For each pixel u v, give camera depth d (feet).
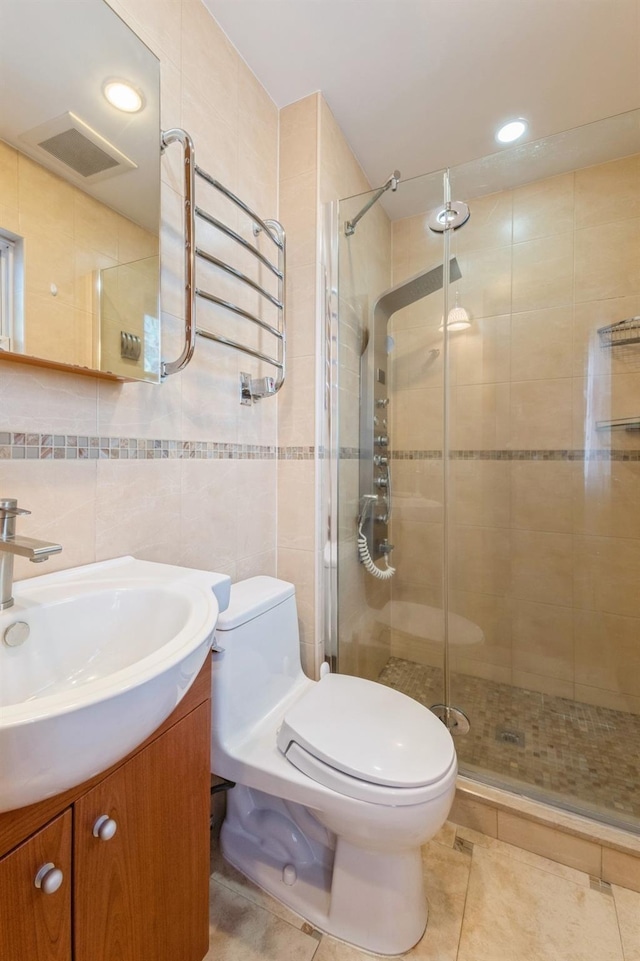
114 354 2.79
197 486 3.76
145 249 2.98
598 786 4.05
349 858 2.96
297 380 4.88
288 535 4.98
